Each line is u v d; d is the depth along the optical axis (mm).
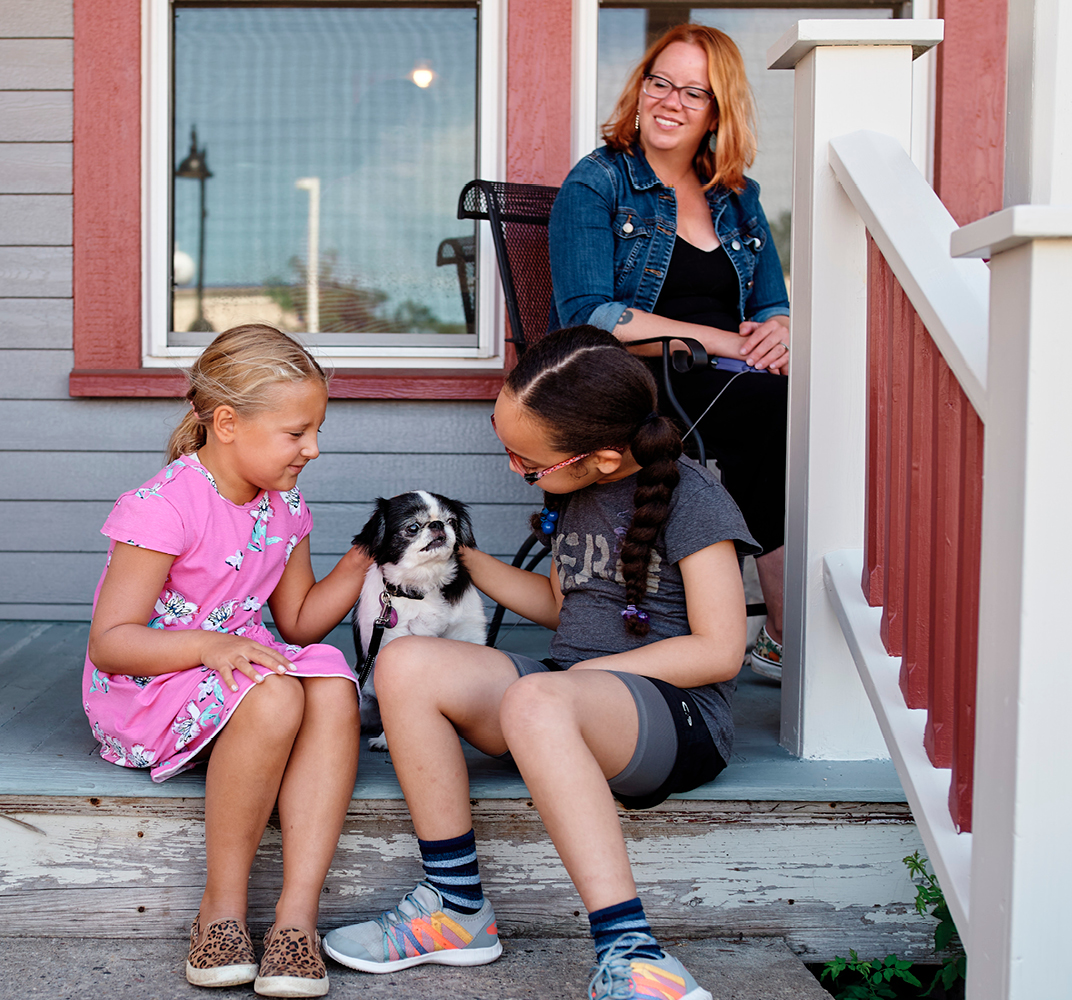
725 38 2551
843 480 1889
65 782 1722
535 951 1716
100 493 3047
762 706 2328
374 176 3205
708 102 2521
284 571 2004
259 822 1611
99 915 1759
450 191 3215
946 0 2998
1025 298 1123
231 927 1542
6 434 3037
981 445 1338
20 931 1761
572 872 1397
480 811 1757
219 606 1816
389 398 3057
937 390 1499
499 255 2758
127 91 2998
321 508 3104
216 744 1605
